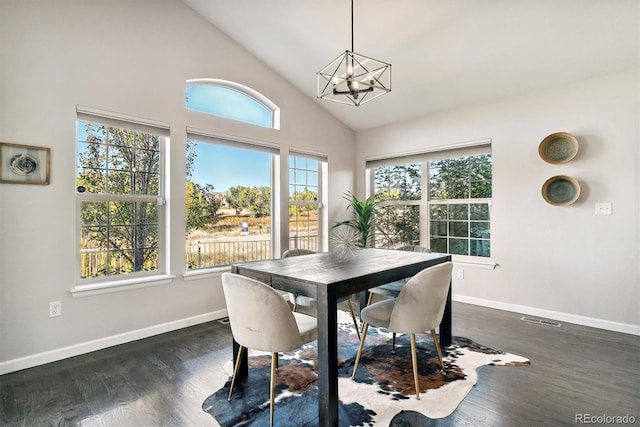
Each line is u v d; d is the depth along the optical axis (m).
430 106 4.05
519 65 3.13
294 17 3.12
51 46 2.43
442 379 2.12
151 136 3.08
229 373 2.24
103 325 2.67
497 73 3.29
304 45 3.47
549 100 3.29
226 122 3.52
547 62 3.02
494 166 3.67
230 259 3.69
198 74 3.30
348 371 2.26
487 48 3.02
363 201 4.93
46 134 2.41
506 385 2.05
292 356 2.52
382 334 2.96
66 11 2.50
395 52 3.28
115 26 2.76
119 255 2.87
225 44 3.53
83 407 1.85
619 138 2.93
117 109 2.75
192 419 1.74
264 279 2.03
